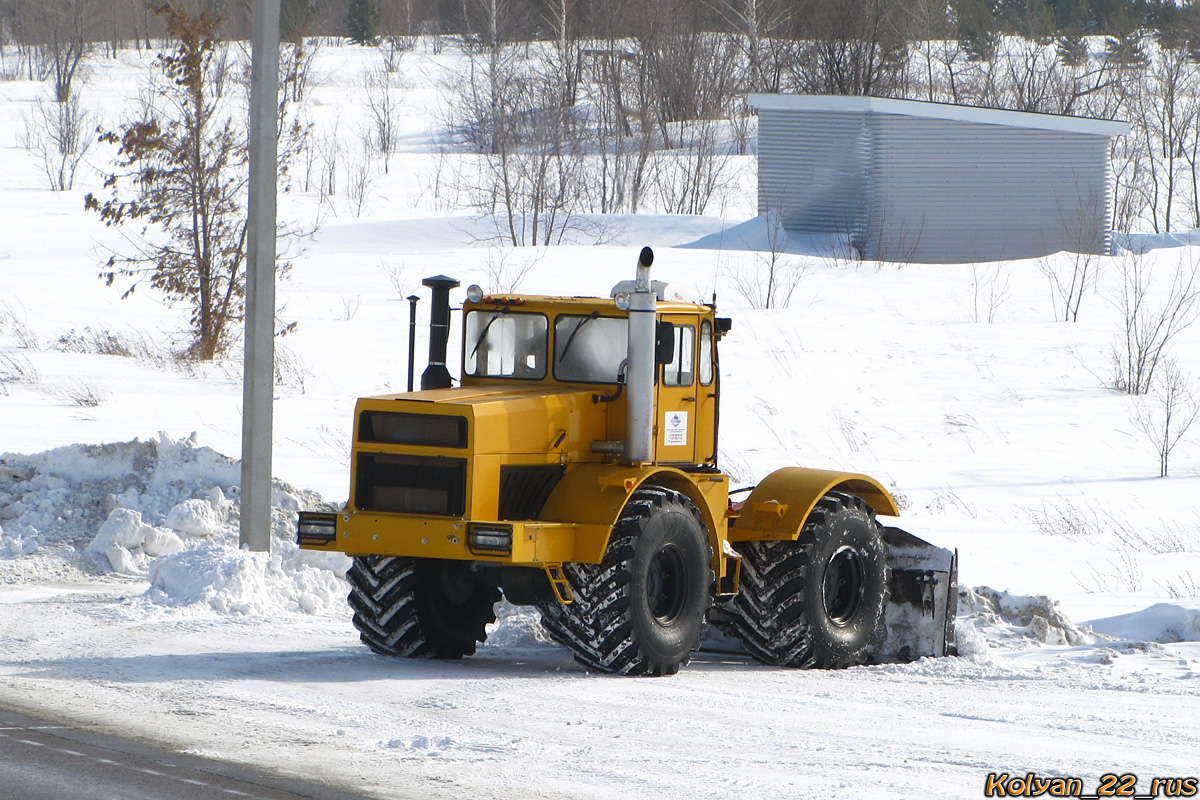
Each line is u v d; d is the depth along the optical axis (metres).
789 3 183.12
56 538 34.22
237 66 186.62
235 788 16.22
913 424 56.75
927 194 106.31
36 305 79.81
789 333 76.31
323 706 20.70
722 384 63.44
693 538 24.22
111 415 52.41
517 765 17.44
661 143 175.50
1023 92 184.75
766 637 25.67
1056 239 108.31
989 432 55.81
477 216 122.56
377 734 18.98
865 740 19.22
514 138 161.62
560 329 25.02
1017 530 40.25
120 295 85.38
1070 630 28.33
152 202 69.38
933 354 72.25
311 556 31.48
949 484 46.81
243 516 31.41
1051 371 68.88
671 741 18.94
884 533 27.86
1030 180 107.69
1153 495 46.31
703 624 26.08
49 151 169.12
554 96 167.50
